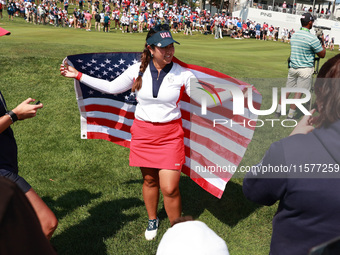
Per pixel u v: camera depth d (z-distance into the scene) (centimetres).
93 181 394
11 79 695
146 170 290
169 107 272
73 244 293
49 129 525
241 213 342
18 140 484
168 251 121
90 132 351
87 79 304
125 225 318
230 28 3034
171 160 275
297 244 133
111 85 300
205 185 320
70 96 649
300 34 540
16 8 3023
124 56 317
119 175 408
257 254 290
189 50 1397
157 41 254
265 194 141
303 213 129
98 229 312
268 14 3822
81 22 2861
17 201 79
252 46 2014
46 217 225
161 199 358
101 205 347
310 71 550
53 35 1634
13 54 816
